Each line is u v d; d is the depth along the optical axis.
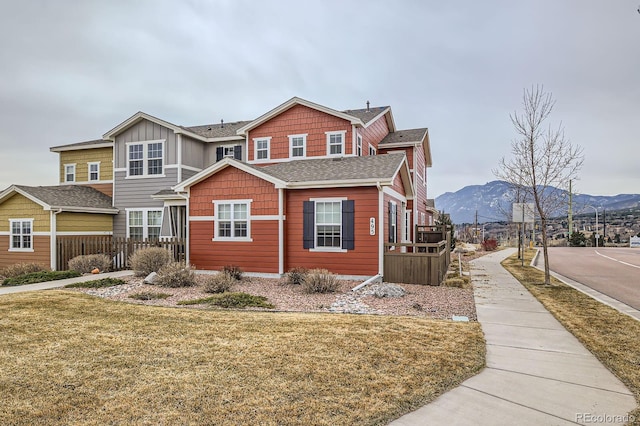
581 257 25.48
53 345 5.80
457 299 9.93
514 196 24.84
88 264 15.12
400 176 16.83
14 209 17.72
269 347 5.69
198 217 14.84
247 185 14.12
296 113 18.42
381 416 3.69
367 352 5.49
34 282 12.62
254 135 19.25
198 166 21.05
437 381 4.54
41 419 3.59
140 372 4.73
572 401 4.09
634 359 5.39
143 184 20.08
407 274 12.64
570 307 8.96
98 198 20.58
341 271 13.23
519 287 12.18
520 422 3.62
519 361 5.33
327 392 4.18
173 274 11.72
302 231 13.75
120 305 8.88
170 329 6.71
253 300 9.28
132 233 20.27
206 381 4.46
